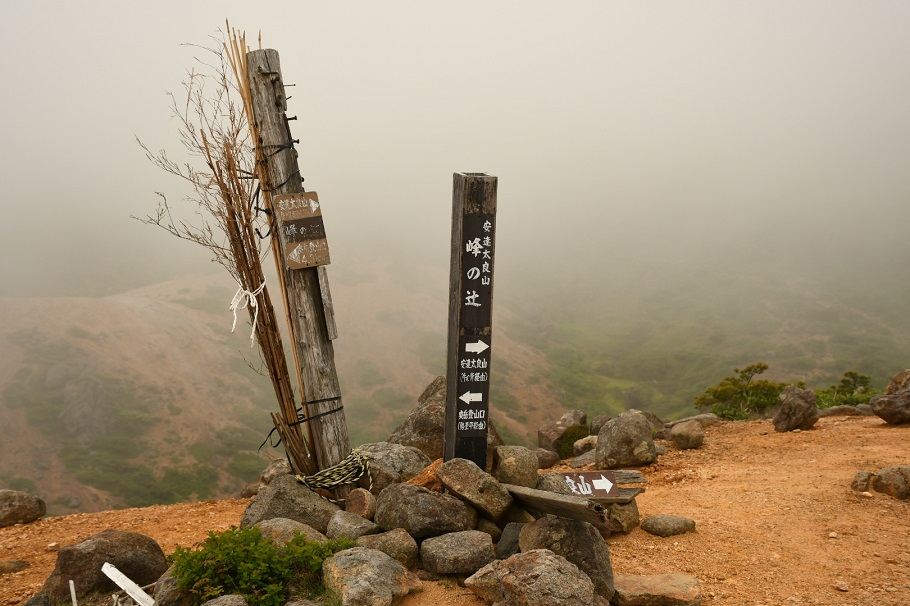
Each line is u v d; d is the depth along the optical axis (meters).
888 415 12.16
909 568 5.86
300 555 5.21
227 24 6.84
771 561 6.17
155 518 8.77
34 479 72.00
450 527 5.74
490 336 6.76
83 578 5.66
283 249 6.76
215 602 4.67
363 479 7.12
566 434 14.23
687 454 11.45
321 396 6.94
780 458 10.43
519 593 4.57
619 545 6.68
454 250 6.91
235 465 81.38
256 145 6.81
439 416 10.68
